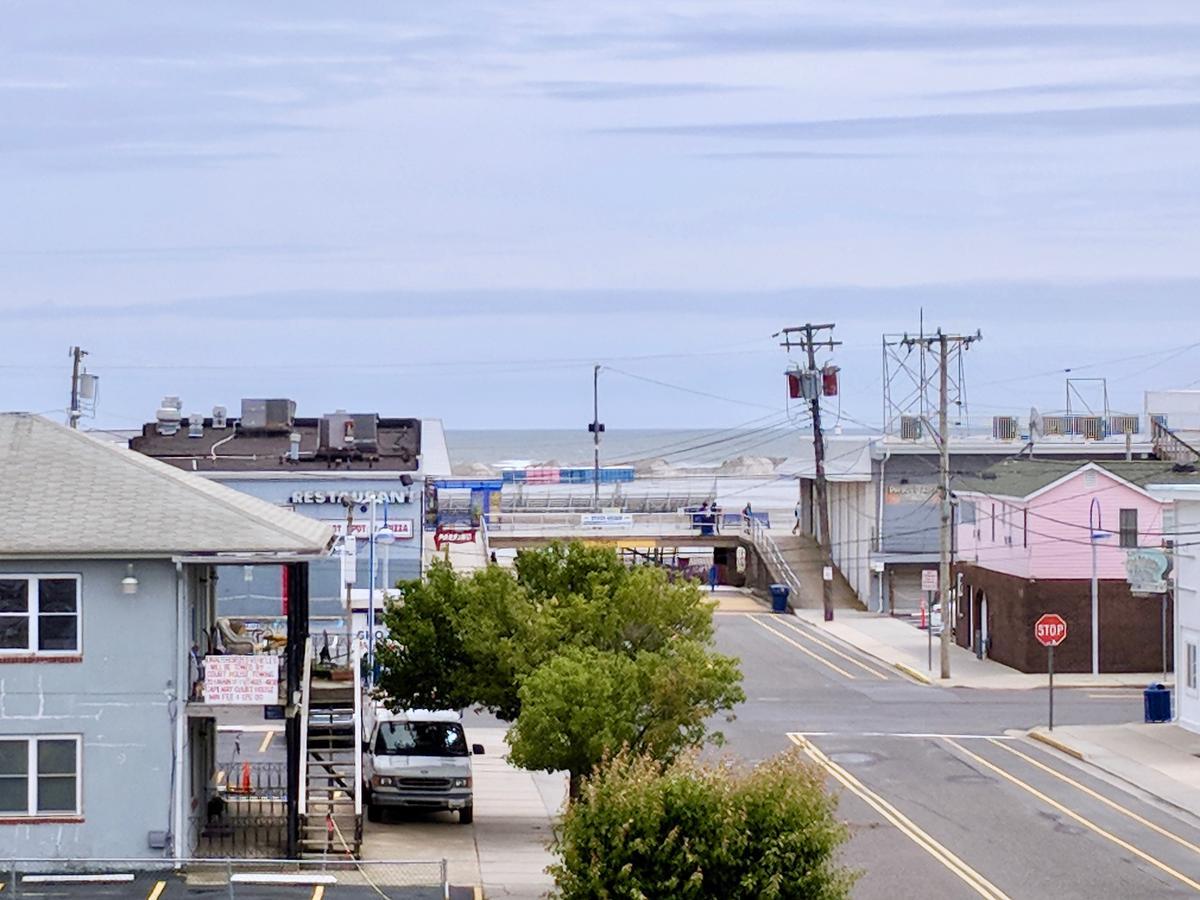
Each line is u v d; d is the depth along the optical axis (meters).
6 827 32.50
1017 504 64.88
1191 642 50.62
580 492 149.75
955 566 73.38
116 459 34.72
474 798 43.03
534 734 33.97
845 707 56.28
